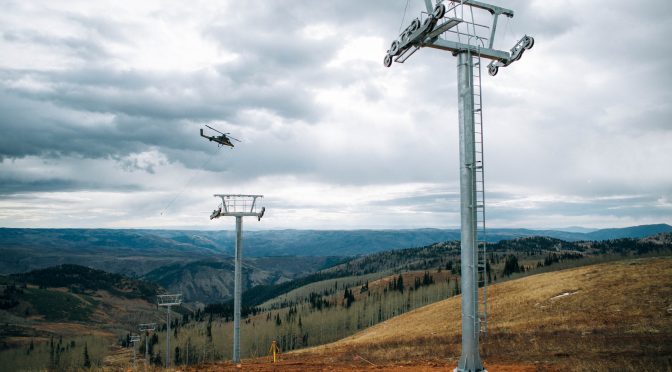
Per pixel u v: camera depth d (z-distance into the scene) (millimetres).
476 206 12117
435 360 21328
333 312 194250
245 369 18188
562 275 66062
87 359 154625
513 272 177750
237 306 29953
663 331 26891
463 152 12305
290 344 162125
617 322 33062
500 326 43250
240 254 31109
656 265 52906
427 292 187250
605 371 15352
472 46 12766
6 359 175750
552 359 20109
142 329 67938
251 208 31250
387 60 14164
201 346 165125
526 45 13062
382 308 183750
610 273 55000
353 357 25859
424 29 12125
